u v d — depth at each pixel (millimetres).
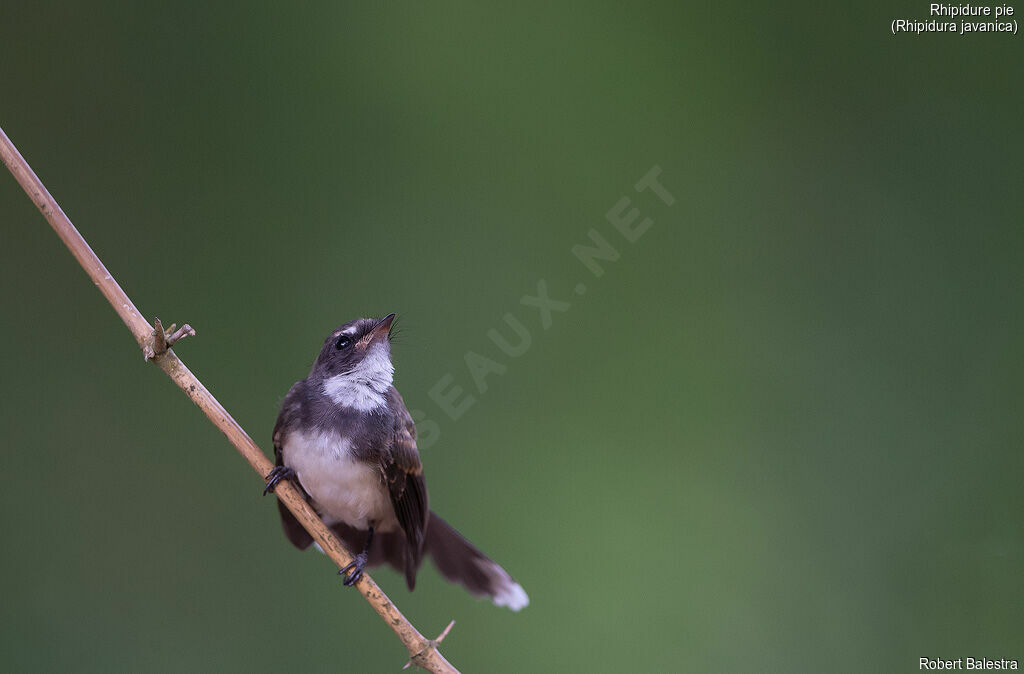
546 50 12344
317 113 11898
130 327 6348
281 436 7438
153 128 11492
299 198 11633
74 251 6305
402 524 7531
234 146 11617
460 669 9977
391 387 7742
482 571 8086
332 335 7742
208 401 6469
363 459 7336
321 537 6652
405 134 11992
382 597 6477
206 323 11039
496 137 12117
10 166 6207
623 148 12156
